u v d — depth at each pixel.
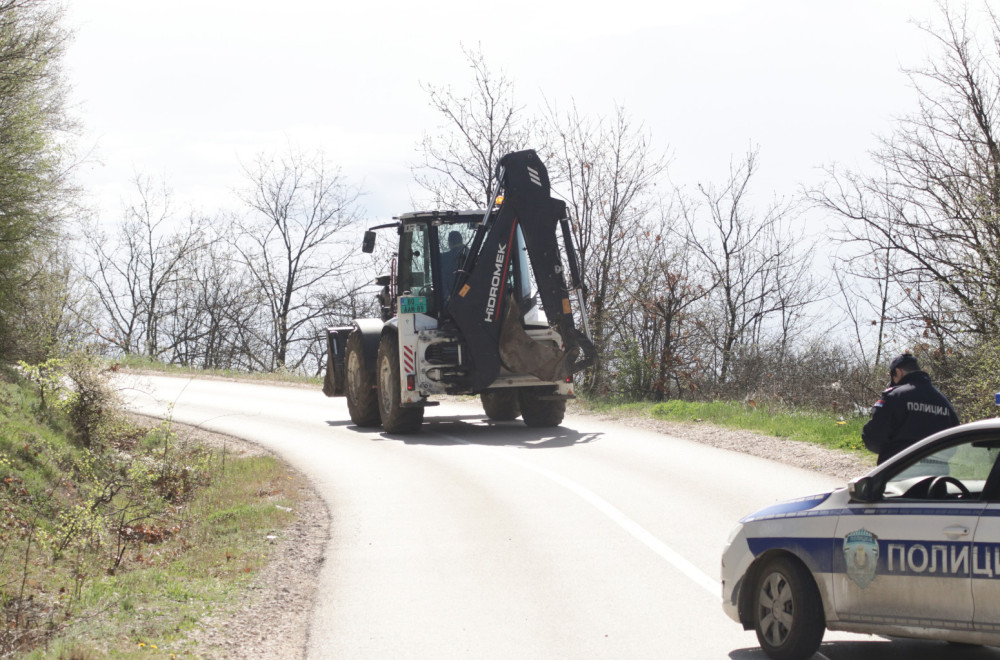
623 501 11.48
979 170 17.86
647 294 26.05
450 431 18.80
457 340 17.73
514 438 17.42
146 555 10.25
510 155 17.72
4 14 19.20
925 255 17.94
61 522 10.85
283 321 54.91
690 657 6.46
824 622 6.18
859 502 6.12
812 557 6.23
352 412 20.36
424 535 10.25
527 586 8.25
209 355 55.44
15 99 19.75
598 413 20.86
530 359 17.59
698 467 13.59
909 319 17.70
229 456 16.86
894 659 6.31
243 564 9.20
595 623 7.23
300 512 11.77
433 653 6.70
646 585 8.16
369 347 19.47
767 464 13.64
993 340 15.85
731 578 6.78
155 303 54.72
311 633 7.20
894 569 5.81
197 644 6.85
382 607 7.80
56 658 6.38
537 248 17.78
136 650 6.62
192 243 54.78
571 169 27.52
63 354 18.67
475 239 17.67
